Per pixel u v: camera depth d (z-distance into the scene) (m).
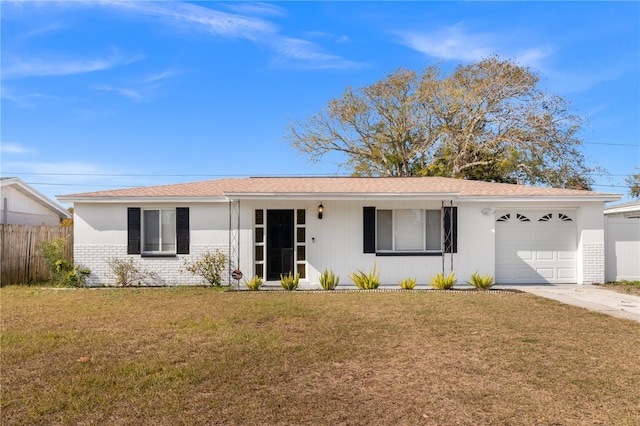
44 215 22.52
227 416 3.95
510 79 27.42
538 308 8.85
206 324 7.39
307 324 7.42
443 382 4.77
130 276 13.38
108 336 6.64
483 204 13.34
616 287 12.41
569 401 4.26
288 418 3.93
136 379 4.82
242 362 5.38
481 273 13.27
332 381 4.80
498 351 5.85
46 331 6.98
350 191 13.04
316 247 13.31
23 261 14.05
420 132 31.19
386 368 5.21
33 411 4.05
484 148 27.58
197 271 13.27
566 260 13.54
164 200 13.20
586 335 6.68
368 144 32.50
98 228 13.42
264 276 13.28
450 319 7.79
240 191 12.53
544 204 13.41
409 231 13.43
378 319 7.80
